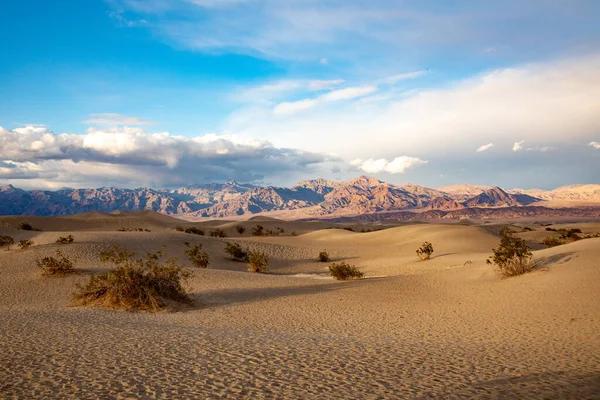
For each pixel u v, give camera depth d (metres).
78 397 6.39
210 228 99.56
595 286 18.20
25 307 18.53
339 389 7.04
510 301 18.47
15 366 7.93
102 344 10.16
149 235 50.34
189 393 6.70
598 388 7.00
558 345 11.05
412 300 21.05
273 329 14.03
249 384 7.22
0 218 82.62
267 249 51.81
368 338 12.40
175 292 19.86
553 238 53.00
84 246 38.69
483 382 7.54
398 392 6.90
